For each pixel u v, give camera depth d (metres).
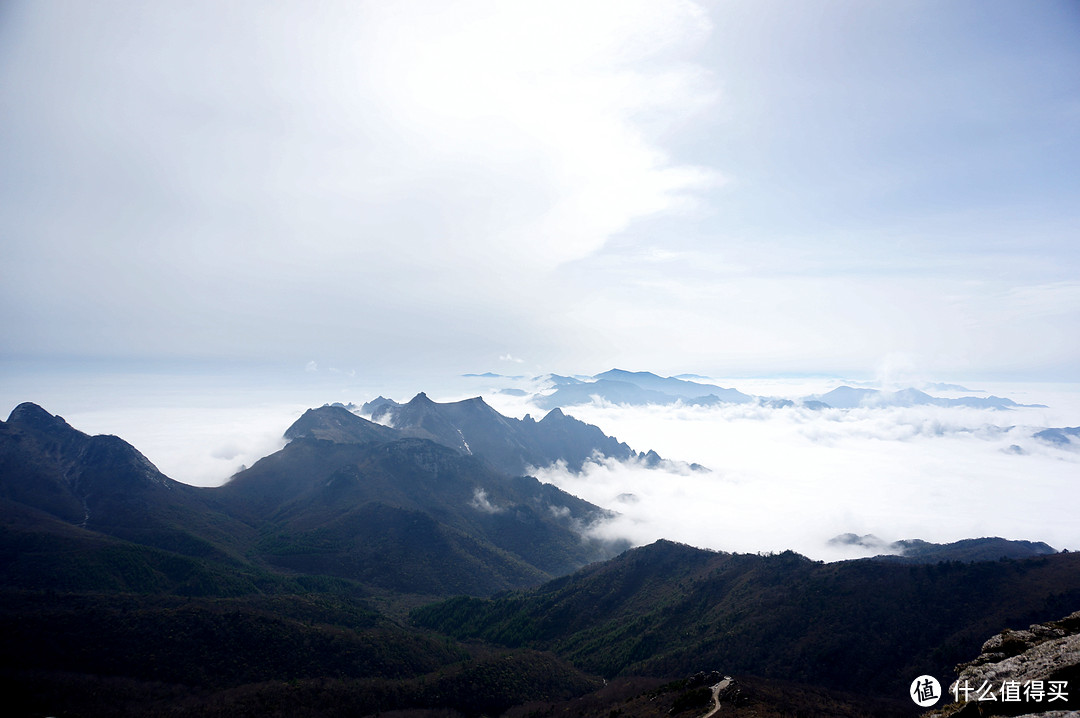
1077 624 37.81
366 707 140.25
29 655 134.50
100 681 131.00
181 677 139.75
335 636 171.75
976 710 31.92
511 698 154.38
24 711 116.38
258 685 140.25
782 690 119.12
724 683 110.81
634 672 177.00
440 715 142.62
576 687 169.00
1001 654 37.31
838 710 107.38
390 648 177.25
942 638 153.00
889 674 145.25
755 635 174.25
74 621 149.25
